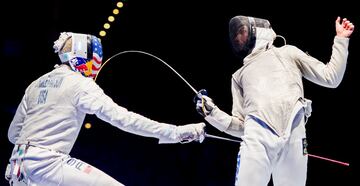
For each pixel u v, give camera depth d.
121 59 6.43
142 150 5.99
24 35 6.07
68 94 2.69
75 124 2.70
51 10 6.11
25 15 6.07
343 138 5.68
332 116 5.74
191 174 5.65
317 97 5.82
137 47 6.37
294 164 2.76
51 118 2.67
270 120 2.76
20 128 2.93
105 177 2.60
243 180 2.70
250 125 2.81
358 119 5.61
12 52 6.04
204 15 6.16
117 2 6.26
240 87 3.12
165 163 5.77
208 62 6.27
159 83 6.44
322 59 5.55
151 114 6.43
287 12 5.67
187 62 6.34
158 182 5.63
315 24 5.55
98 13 6.24
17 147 2.70
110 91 6.46
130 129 2.65
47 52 6.10
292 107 2.79
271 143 2.72
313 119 5.83
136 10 6.27
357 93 5.57
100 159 5.92
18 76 6.05
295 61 2.96
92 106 2.64
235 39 3.10
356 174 5.55
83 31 6.21
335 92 5.70
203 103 3.16
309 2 5.55
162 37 6.32
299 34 5.64
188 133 2.78
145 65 6.43
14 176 2.69
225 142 5.91
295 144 2.77
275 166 2.80
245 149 2.76
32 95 2.85
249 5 5.88
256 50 3.03
